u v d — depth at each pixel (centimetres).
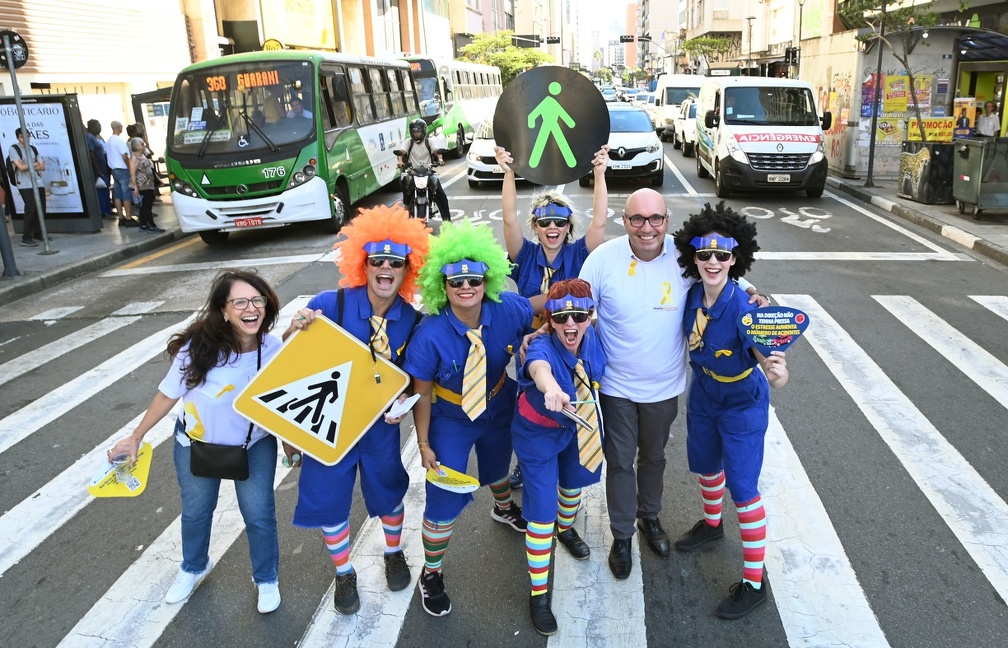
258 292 322
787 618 344
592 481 358
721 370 334
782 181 1424
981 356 653
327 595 371
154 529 438
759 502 341
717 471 376
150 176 1310
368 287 334
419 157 1290
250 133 1174
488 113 3425
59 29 1591
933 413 546
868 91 1623
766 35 4025
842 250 1048
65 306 926
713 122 1598
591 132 390
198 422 334
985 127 1659
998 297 821
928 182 1295
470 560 397
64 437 562
